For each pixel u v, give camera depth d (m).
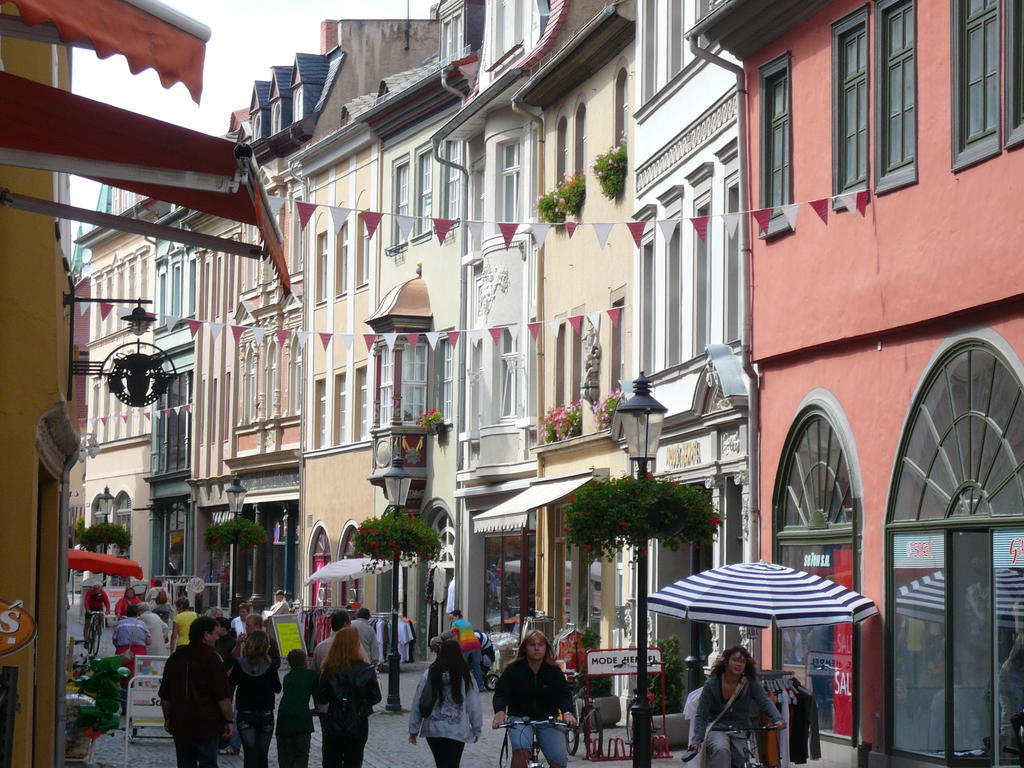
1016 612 16.11
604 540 18.95
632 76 30.61
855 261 19.64
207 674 16.00
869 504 19.17
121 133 7.79
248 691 17.52
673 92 27.36
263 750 17.53
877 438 19.06
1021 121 16.28
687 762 15.23
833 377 20.33
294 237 54.81
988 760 16.58
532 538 36.84
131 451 73.56
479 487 38.94
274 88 58.81
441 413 42.81
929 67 18.06
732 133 24.06
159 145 7.75
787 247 21.58
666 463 27.36
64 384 17.39
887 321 18.78
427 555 32.03
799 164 21.31
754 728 15.18
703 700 15.21
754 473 22.58
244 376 59.28
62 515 18.19
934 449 17.83
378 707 29.53
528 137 36.84
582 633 27.77
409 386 43.53
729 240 24.38
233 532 47.59
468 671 15.62
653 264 29.09
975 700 16.83
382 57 56.88
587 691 21.58
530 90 35.25
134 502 72.75
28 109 7.71
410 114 45.34
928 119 18.05
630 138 30.66
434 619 42.06
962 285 17.17
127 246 74.69
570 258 33.91
